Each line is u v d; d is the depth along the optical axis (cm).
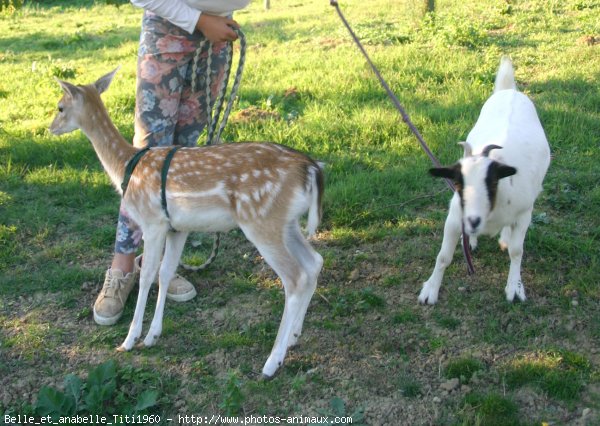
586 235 486
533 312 414
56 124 408
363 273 462
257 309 431
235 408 353
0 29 1552
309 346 396
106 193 586
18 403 369
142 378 372
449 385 361
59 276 468
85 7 1942
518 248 414
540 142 425
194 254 492
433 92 770
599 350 379
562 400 348
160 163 377
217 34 400
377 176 568
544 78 786
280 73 882
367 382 368
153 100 416
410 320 413
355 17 1288
